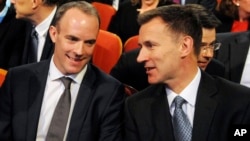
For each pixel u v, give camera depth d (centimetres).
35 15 242
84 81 172
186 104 151
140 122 155
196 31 148
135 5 329
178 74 149
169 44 145
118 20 330
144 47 148
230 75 240
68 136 165
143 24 148
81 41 163
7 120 173
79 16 163
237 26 294
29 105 170
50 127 167
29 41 251
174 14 145
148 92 160
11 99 173
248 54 241
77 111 168
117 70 216
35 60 247
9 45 259
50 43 237
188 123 149
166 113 152
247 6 284
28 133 166
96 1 400
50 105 171
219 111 149
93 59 256
